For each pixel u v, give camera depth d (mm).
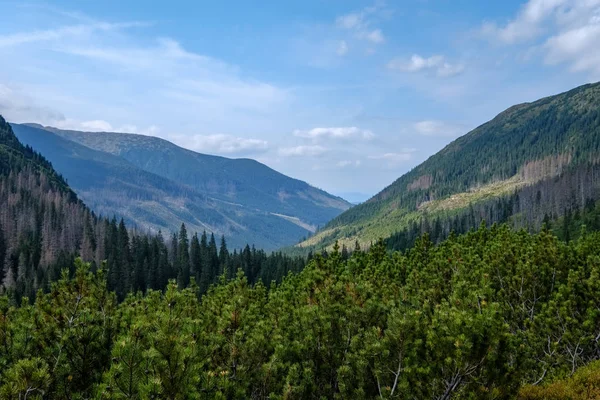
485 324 10875
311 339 13328
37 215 148500
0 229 121625
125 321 12805
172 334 9297
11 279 99125
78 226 150250
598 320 16453
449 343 10977
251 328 14555
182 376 8898
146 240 132875
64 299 13234
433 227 177750
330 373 13297
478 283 20750
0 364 10008
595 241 27625
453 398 11211
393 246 174250
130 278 100250
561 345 17094
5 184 172000
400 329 11531
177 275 110438
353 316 13781
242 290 20562
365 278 24281
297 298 18562
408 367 11203
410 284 21453
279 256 131625
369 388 12164
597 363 16188
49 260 113750
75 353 10812
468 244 33688
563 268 20625
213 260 125812
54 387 10148
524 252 22703
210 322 15852
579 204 147125
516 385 11258
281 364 12211
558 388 14703
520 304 20297
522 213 171500
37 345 10805
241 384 11242
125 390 8484
